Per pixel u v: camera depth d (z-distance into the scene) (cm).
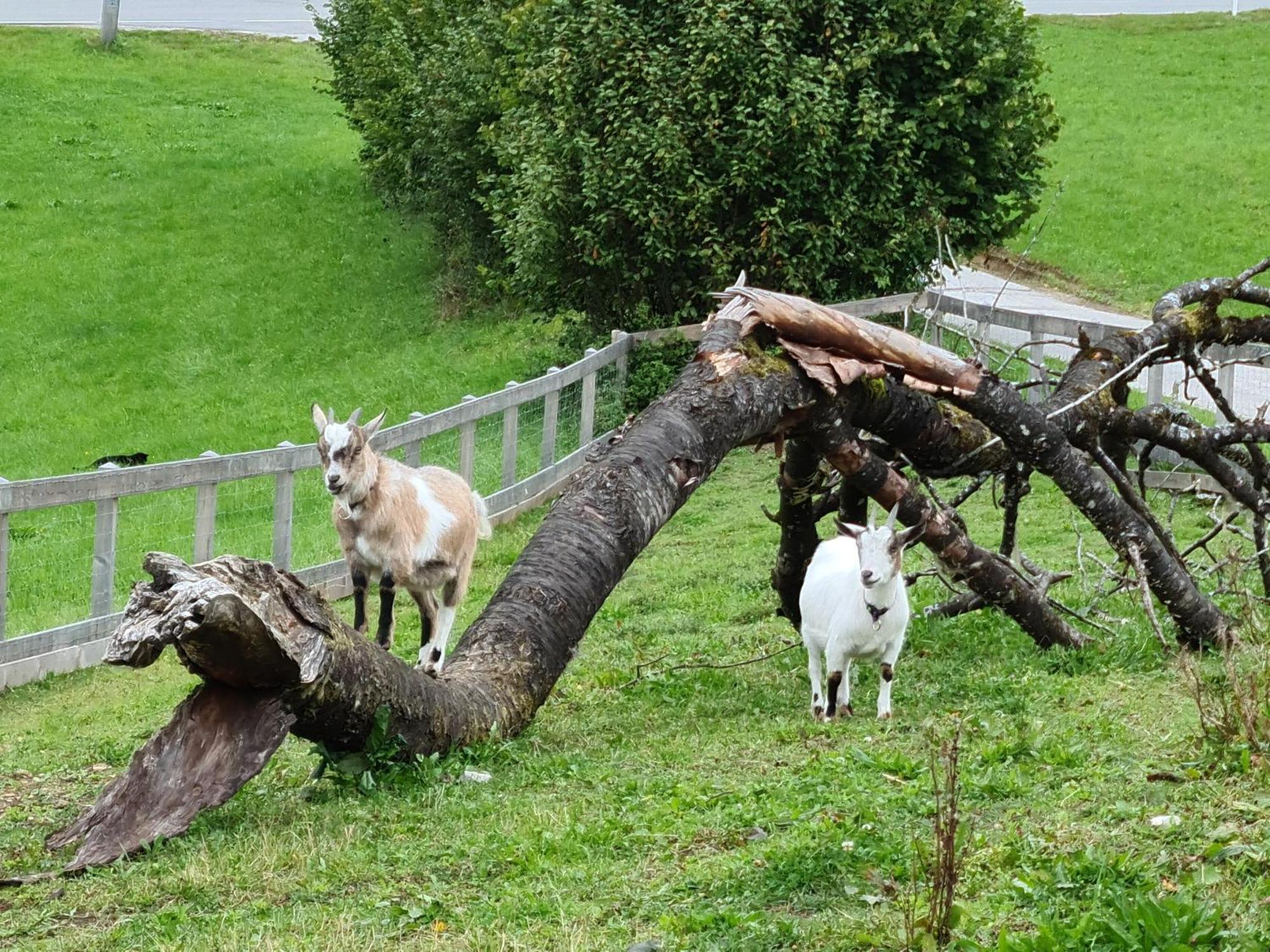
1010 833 582
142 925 592
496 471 1798
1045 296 2689
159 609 669
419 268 3028
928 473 1006
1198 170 3425
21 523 1741
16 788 876
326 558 1540
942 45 1950
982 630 1065
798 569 1059
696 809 675
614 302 2070
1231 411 1045
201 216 3347
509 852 634
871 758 727
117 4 4584
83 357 2666
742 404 906
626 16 1948
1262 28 4653
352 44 3275
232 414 2355
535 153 1983
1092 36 4684
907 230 1950
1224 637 862
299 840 679
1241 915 489
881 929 503
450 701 813
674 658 1091
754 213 1922
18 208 3369
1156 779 641
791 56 1909
